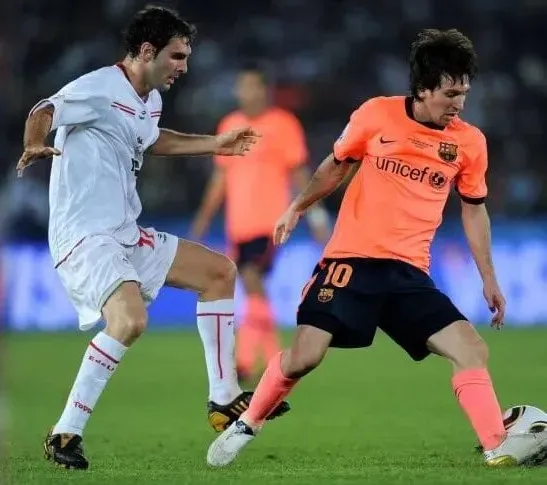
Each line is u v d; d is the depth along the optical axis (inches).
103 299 836.0
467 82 775.1
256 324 1625.2
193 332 2336.4
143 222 2461.9
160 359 1882.4
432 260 2427.4
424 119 800.3
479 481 711.7
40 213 2556.6
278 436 1074.7
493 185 2741.1
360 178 816.3
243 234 1627.7
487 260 836.6
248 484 715.4
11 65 2878.9
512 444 776.9
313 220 1699.1
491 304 837.2
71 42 2967.5
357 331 795.4
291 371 797.2
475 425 786.8
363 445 1005.8
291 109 2923.2
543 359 1817.2
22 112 2824.8
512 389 1440.7
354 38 3102.9
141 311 832.3
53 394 1465.3
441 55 769.6
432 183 805.2
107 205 864.3
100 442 1053.8
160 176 2674.7
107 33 3002.0
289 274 2389.3
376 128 803.4
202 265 925.8
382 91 2994.6
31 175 2628.0
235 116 1660.9
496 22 3122.5
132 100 869.8
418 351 810.8
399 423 1164.5
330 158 828.6
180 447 1014.4
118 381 1600.6
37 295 2373.3
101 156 861.8
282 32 3097.9
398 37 3120.1
